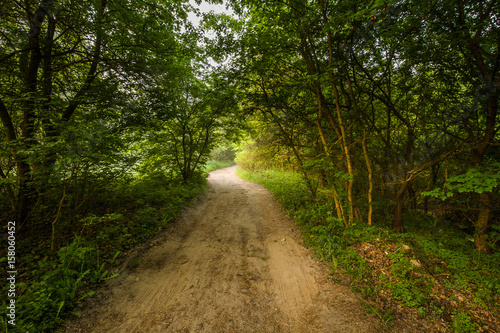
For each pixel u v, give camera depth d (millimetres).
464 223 5277
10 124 4316
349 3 3344
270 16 5488
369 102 4891
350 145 4754
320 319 2691
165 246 4746
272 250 4621
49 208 4723
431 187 5242
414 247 3945
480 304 2703
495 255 3639
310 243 4746
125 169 5977
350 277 3461
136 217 5480
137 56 6059
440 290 2986
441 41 3875
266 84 6742
